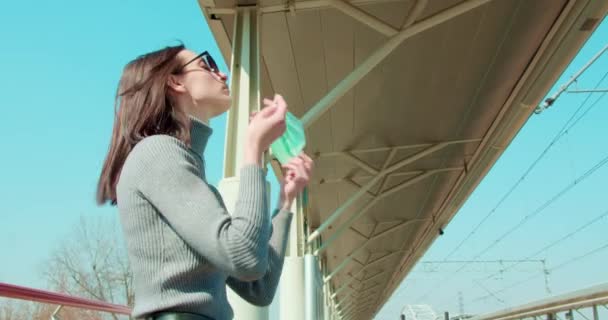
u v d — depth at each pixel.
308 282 7.54
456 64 6.71
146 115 1.23
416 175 11.11
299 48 6.03
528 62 6.73
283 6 4.76
